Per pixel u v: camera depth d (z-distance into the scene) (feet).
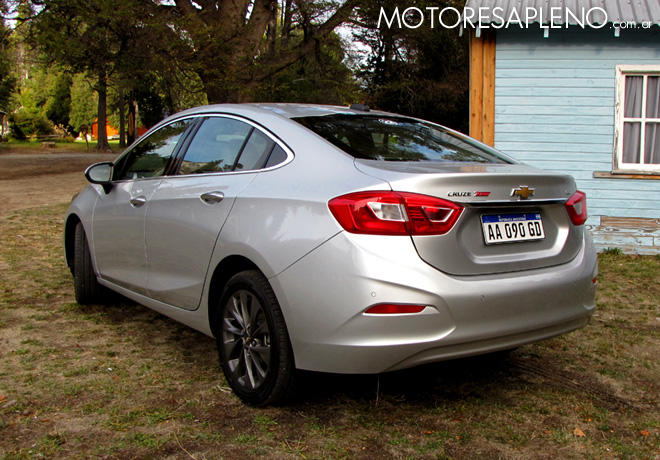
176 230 11.34
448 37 77.82
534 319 9.09
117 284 13.94
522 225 9.34
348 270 8.21
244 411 9.72
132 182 13.42
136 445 8.59
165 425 9.22
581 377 11.59
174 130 13.04
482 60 26.22
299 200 9.02
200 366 11.75
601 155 25.76
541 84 25.95
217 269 10.33
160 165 12.83
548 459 8.45
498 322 8.68
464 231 8.64
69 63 55.11
